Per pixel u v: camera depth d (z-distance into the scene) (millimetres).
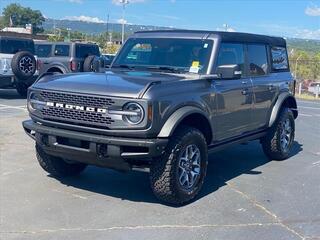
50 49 17703
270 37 8023
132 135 5098
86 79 5617
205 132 6102
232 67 6000
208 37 6445
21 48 15492
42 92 5613
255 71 7348
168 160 5301
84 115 5273
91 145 5195
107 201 5617
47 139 5586
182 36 6625
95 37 64500
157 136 5188
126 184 6305
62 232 4660
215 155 8391
